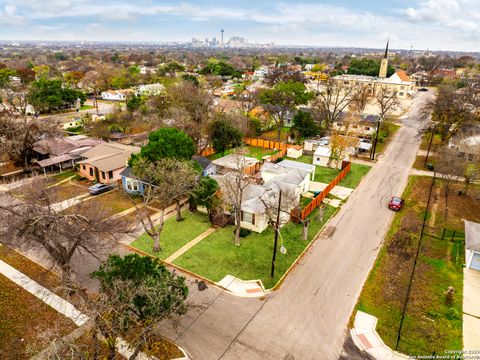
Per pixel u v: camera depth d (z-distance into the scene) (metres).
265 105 64.69
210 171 41.88
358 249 27.98
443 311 21.22
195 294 22.41
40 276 23.83
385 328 19.91
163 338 18.86
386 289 23.22
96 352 14.97
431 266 25.72
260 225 29.73
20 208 22.41
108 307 14.75
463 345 18.75
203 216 32.91
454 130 50.03
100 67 131.62
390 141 60.50
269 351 18.22
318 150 48.72
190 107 54.16
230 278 24.06
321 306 21.59
